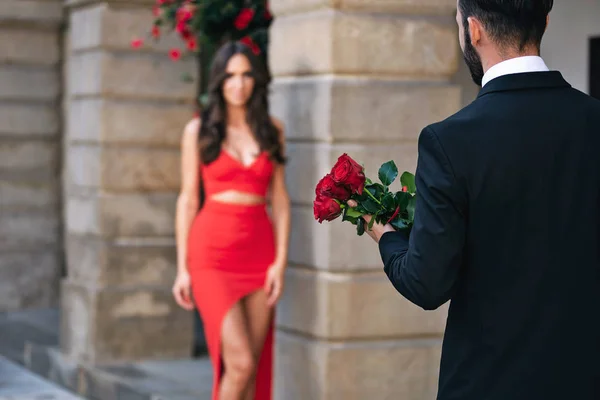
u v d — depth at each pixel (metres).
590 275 2.51
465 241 2.53
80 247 8.03
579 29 5.81
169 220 7.89
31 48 10.58
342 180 2.78
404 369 5.55
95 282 7.78
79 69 8.02
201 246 5.61
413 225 2.57
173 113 7.82
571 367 2.48
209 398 6.62
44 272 10.84
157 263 7.88
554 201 2.50
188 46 7.16
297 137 5.74
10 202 10.67
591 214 2.52
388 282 5.54
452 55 5.62
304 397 5.66
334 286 5.49
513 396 2.49
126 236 7.81
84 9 7.96
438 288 2.50
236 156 5.62
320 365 5.50
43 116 10.70
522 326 2.48
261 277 5.63
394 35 5.52
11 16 10.34
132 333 7.82
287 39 5.82
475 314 2.53
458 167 2.48
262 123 5.63
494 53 2.62
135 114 7.74
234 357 5.44
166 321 7.90
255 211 5.63
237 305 5.53
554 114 2.55
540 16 2.59
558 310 2.48
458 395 2.56
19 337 9.09
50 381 8.27
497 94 2.58
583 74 5.80
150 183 7.81
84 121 7.94
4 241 10.66
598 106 2.60
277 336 5.93
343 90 5.46
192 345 8.00
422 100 5.56
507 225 2.49
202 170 5.73
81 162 7.98
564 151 2.52
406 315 5.56
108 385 7.28
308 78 5.69
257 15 6.96
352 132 5.48
